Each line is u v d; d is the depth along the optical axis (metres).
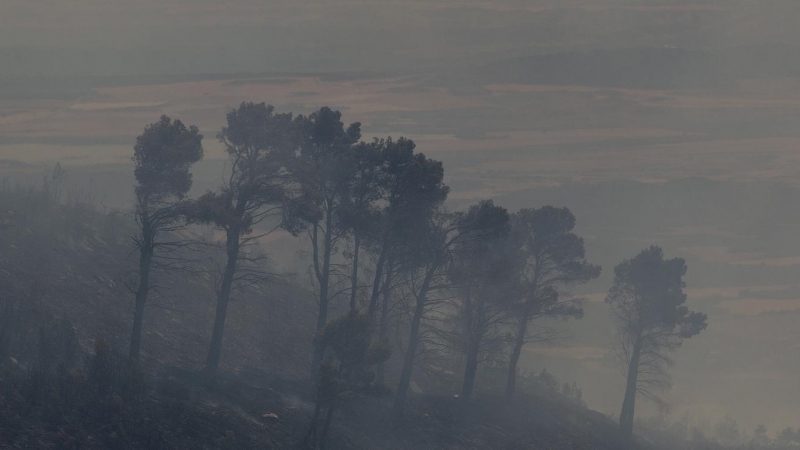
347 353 31.39
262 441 29.62
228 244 35.50
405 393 39.47
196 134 34.03
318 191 36.00
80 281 39.50
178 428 28.02
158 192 33.03
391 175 36.94
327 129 38.03
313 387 37.91
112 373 28.59
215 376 34.78
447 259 38.84
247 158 35.47
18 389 26.53
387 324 40.56
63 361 29.81
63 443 24.38
